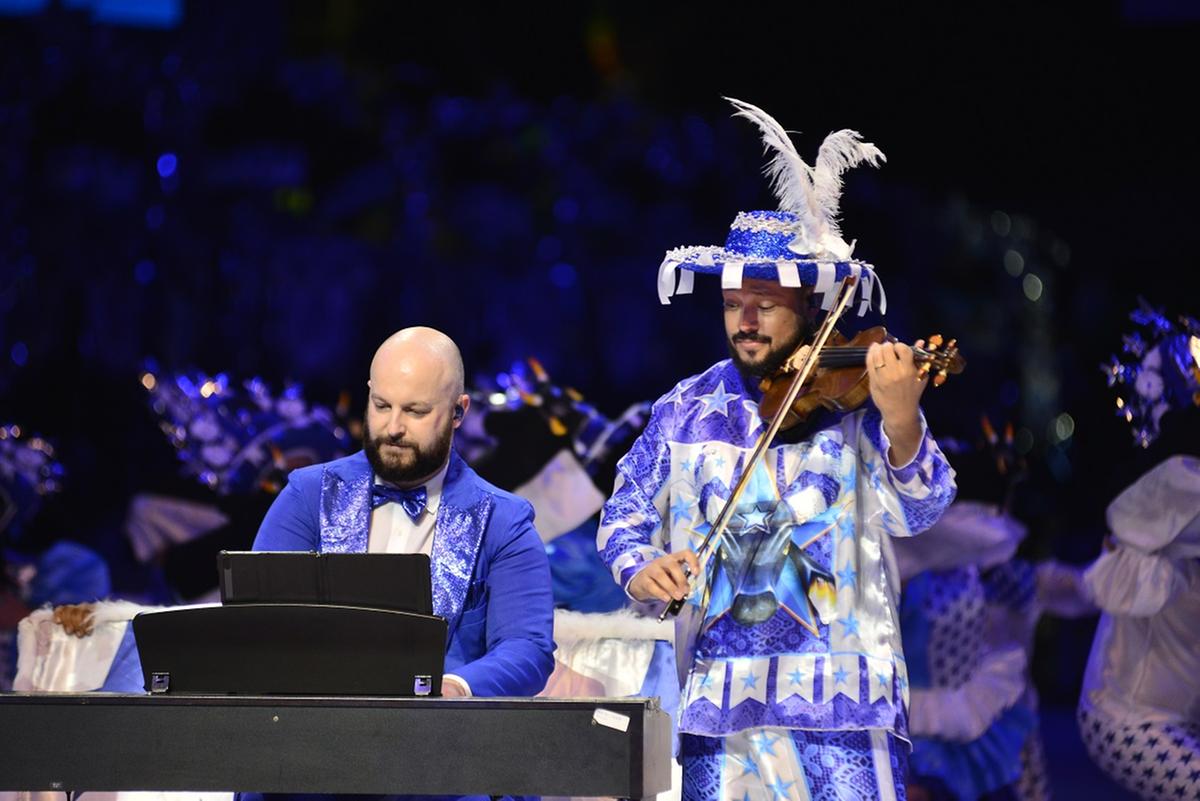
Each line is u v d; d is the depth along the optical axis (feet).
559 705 31.71
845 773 39.40
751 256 41.83
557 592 63.72
